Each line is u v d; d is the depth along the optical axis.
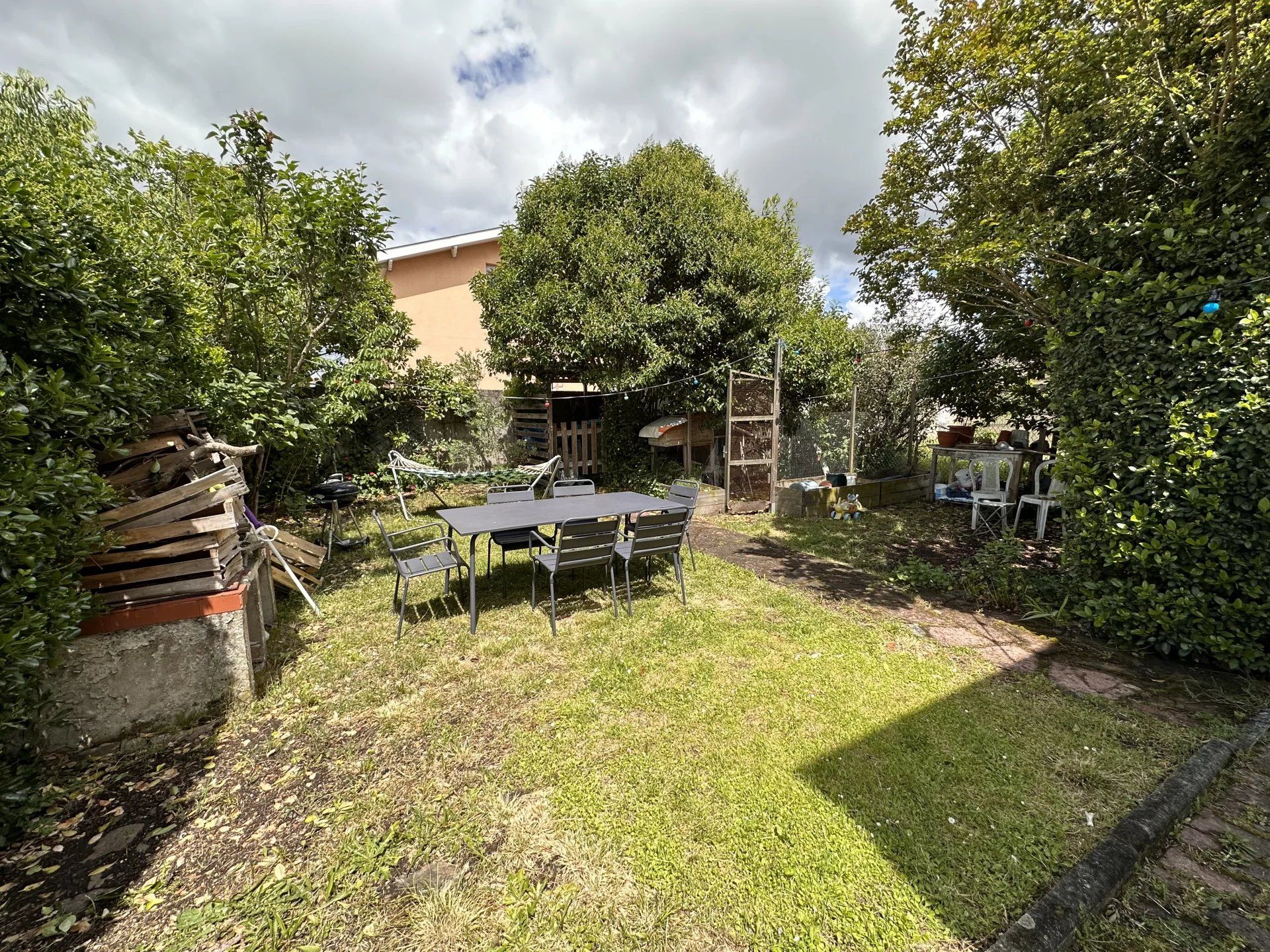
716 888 1.75
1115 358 3.26
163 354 3.46
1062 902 1.63
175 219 5.41
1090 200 3.56
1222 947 1.54
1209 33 3.09
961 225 5.06
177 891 1.79
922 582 4.70
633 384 7.82
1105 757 2.36
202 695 2.74
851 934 1.58
